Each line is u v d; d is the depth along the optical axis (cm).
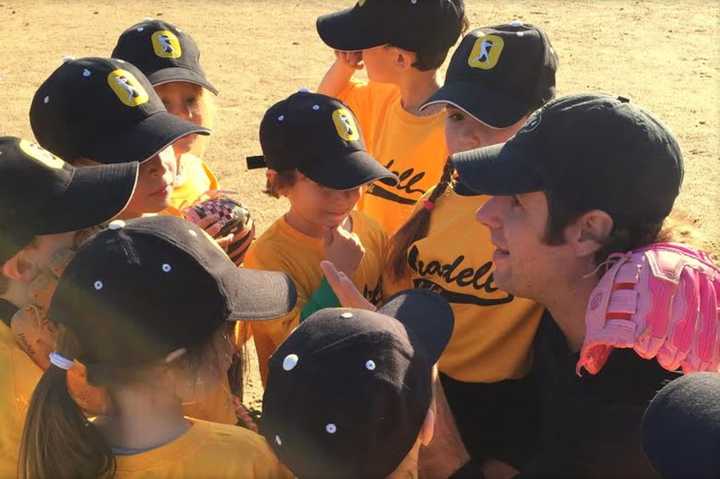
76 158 344
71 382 246
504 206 256
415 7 421
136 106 345
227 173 823
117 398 223
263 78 1118
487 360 309
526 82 346
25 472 226
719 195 767
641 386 241
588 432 248
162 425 225
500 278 263
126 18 1400
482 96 344
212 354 227
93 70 346
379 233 372
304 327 223
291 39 1293
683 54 1208
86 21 1380
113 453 223
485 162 252
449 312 262
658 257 230
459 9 438
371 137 475
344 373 208
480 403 315
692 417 172
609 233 240
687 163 838
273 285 258
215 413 287
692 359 221
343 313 224
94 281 217
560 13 1428
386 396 207
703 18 1390
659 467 174
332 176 342
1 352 259
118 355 215
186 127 348
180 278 221
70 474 219
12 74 1124
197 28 1346
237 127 943
